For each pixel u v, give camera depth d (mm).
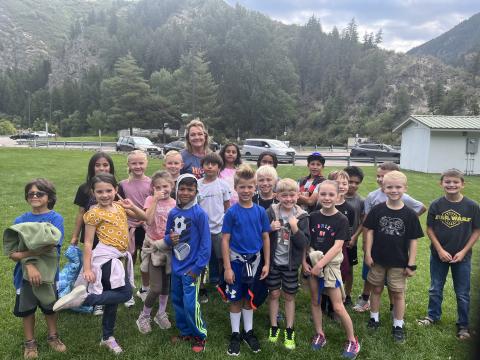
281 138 75062
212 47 86750
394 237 3641
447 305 4465
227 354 3355
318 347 3512
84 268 3260
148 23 140750
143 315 3725
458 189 3736
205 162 4203
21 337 3502
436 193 13688
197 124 4664
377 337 3715
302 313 4219
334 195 3617
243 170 3592
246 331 3574
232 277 3506
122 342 3492
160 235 3891
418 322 4012
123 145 28625
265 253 3619
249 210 3611
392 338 3697
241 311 3924
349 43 108250
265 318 4090
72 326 3742
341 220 3629
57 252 3285
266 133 78562
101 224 3381
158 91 71625
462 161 19875
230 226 3596
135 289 4688
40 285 3158
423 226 9227
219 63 85000
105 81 74938
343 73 101438
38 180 3355
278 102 78250
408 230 3633
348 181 4258
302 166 20484
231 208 3641
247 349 3459
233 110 76812
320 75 105875
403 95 74062
